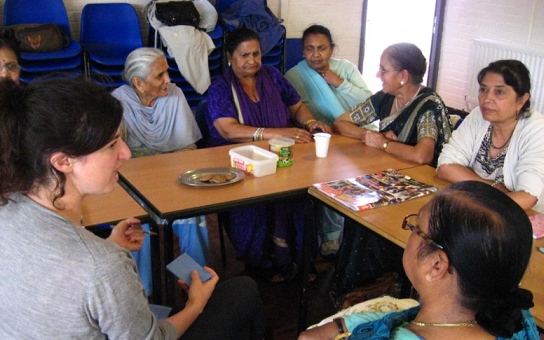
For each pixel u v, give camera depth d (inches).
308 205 86.5
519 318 36.3
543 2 187.8
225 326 57.4
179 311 60.7
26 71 149.6
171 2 165.9
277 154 94.0
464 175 87.2
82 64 161.2
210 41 168.9
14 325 40.5
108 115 40.4
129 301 41.6
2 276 39.9
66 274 39.2
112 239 62.3
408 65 99.7
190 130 114.8
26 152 38.6
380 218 75.0
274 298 103.7
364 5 220.2
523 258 34.6
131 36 168.7
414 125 102.6
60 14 159.9
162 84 108.7
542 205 88.2
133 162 95.8
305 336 51.0
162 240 122.6
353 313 54.1
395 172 92.4
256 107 114.7
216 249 122.4
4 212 40.1
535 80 192.2
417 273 37.6
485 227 33.9
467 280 34.4
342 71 137.3
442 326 36.3
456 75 225.3
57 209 41.3
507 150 83.4
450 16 223.6
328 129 116.3
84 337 40.9
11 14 154.4
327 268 114.7
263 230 105.0
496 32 206.2
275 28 180.7
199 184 84.3
